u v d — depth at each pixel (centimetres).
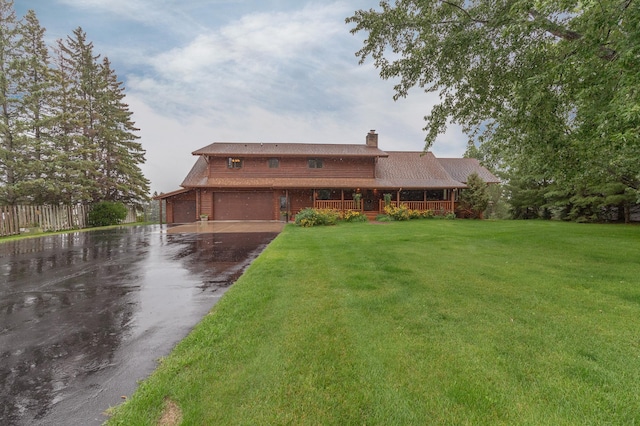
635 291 429
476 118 825
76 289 478
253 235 1251
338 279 497
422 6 700
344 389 208
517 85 613
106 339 302
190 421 178
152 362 257
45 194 1675
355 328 309
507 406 191
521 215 2392
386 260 649
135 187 2592
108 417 190
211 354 256
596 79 555
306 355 254
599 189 1703
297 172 2231
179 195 2217
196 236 1222
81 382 229
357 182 2152
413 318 335
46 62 1797
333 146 2438
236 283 484
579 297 407
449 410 188
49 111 1677
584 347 269
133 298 432
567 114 742
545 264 608
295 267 584
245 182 2106
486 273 536
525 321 327
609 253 723
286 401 196
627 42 458
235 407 190
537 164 806
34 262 697
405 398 199
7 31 1477
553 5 482
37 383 228
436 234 1115
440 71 738
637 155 636
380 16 724
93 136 2317
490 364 240
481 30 643
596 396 201
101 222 1867
